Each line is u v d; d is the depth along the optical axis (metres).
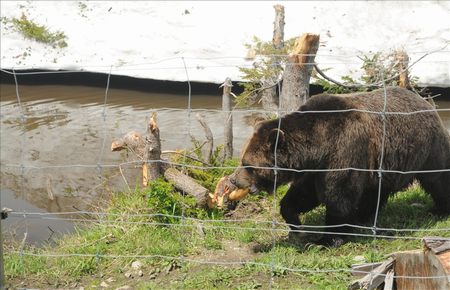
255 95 9.31
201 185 7.38
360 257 5.75
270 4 14.38
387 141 6.14
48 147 10.65
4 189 9.38
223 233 6.56
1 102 12.77
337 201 6.16
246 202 7.30
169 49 13.69
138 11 14.77
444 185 6.66
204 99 12.62
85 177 9.62
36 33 14.16
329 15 13.84
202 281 5.53
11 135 11.16
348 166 6.07
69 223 8.06
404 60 9.07
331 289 5.24
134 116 11.81
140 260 5.98
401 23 13.49
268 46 9.65
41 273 5.87
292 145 6.06
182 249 6.18
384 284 4.74
